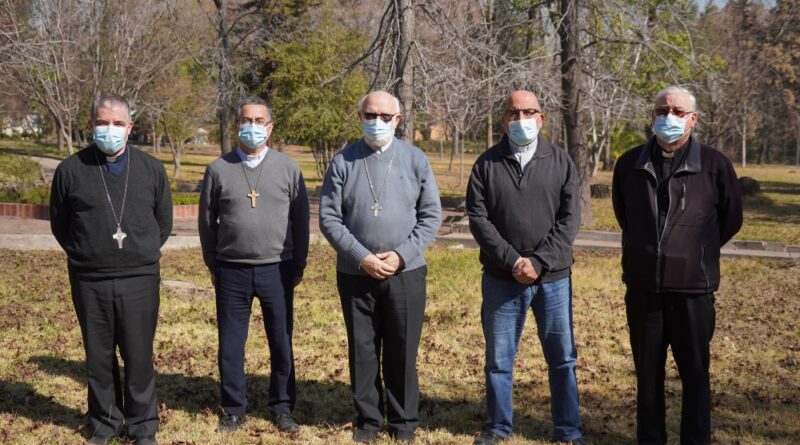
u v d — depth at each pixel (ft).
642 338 14.64
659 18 60.39
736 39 106.63
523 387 19.47
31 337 23.79
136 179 15.08
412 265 15.26
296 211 16.31
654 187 14.29
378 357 15.85
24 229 52.01
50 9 70.90
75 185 14.78
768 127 189.47
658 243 14.17
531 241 14.61
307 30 86.22
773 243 49.39
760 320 27.84
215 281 16.34
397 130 44.04
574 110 57.26
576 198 14.82
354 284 15.34
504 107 14.82
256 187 15.90
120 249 14.80
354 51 85.20
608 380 20.27
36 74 80.12
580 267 39.81
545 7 61.00
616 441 15.89
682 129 13.85
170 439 15.60
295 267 16.53
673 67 58.75
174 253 44.01
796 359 22.39
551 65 55.52
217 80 74.90
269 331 16.33
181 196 65.87
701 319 14.23
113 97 14.76
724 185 14.15
